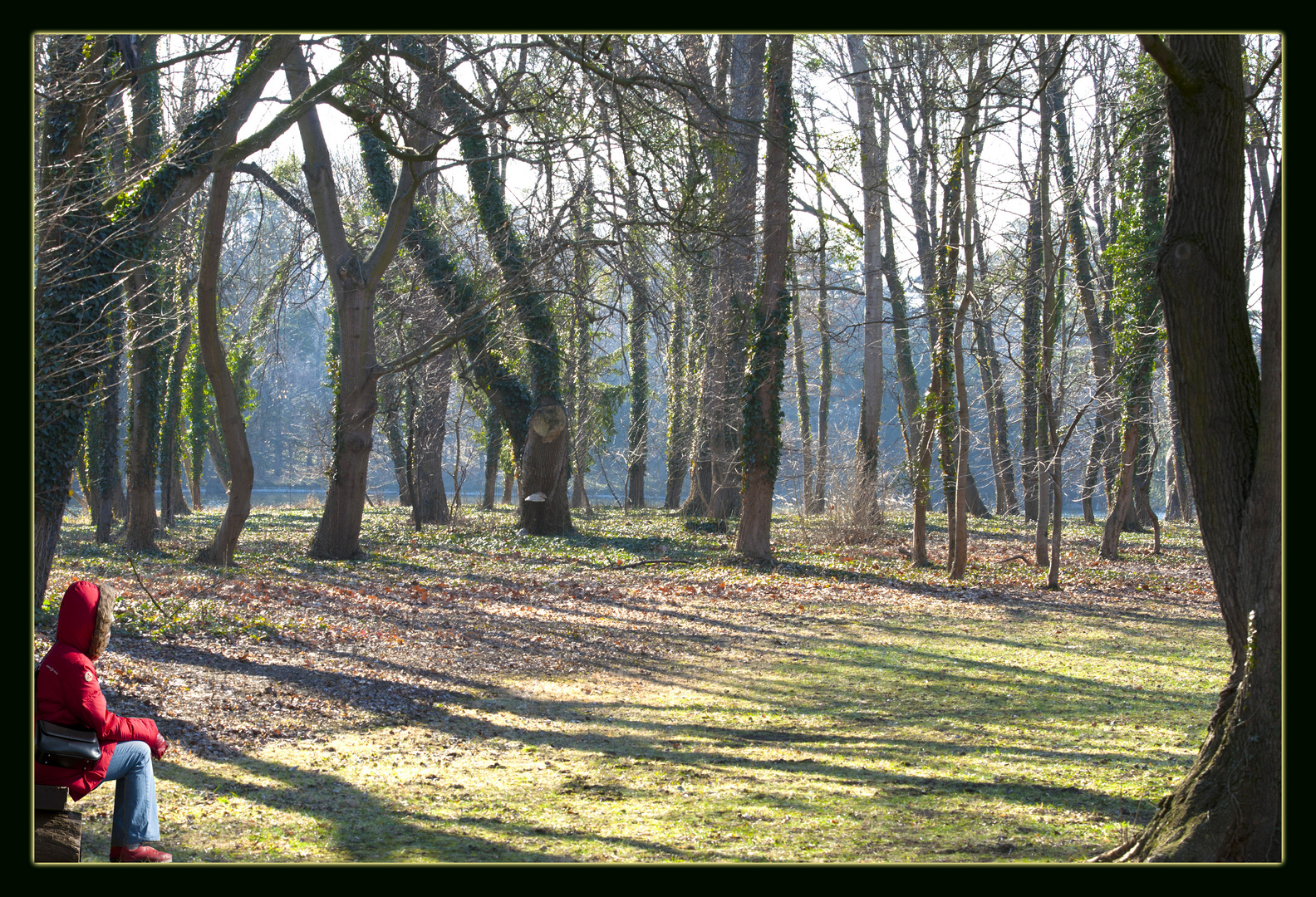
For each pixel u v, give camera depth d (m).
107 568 18.91
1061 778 7.81
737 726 9.87
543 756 8.57
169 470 31.88
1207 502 5.43
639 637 15.23
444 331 21.86
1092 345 30.28
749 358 24.11
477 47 14.43
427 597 17.73
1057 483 21.61
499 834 6.27
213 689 9.98
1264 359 5.04
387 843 5.98
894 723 9.98
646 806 7.01
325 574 20.19
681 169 14.24
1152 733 9.52
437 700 10.66
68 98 10.12
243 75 15.66
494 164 25.61
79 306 10.62
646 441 47.59
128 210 14.16
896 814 6.83
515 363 30.06
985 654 14.26
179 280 24.33
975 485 42.16
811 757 8.60
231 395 20.22
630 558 25.06
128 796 5.09
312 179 22.56
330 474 23.61
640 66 13.44
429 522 36.16
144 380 22.73
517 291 20.06
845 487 30.03
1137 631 16.41
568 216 16.55
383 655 12.64
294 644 12.73
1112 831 6.34
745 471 24.34
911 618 17.70
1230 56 5.35
